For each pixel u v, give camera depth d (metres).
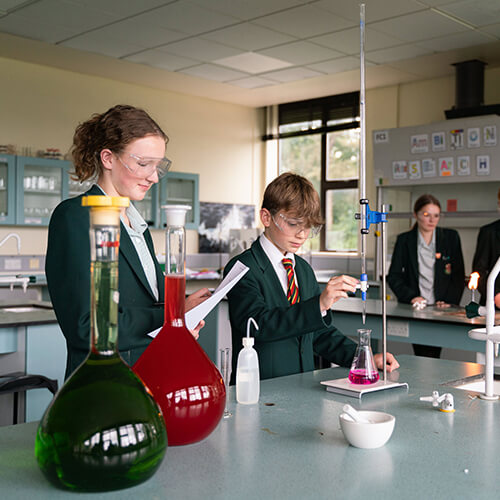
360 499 0.88
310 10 4.61
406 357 2.12
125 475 0.87
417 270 4.18
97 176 1.50
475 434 1.21
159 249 7.25
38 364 3.20
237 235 7.39
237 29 5.07
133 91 7.11
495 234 3.92
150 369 1.06
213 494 0.90
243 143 8.23
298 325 1.70
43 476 0.95
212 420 1.08
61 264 1.32
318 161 7.91
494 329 1.52
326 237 7.84
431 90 6.68
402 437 1.19
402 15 4.70
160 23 4.94
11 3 4.54
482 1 4.41
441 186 5.93
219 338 3.96
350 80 6.77
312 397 1.50
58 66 6.36
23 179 5.92
